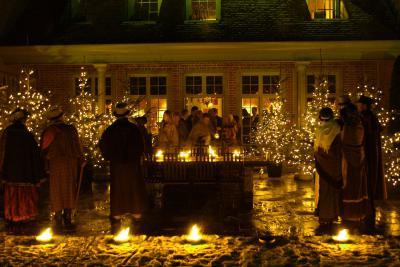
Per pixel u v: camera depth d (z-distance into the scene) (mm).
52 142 9008
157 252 7301
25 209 8984
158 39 17719
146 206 9023
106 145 8812
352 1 18531
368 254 7180
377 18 18031
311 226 8867
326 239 7941
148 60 17844
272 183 14133
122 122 8891
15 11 18656
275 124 16938
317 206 8750
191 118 14523
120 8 18766
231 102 18781
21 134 9008
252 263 6781
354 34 17469
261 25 17984
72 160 9117
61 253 7309
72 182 9102
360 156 8508
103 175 15117
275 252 7289
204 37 17641
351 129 8500
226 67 18781
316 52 17422
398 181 13727
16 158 8938
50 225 9109
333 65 18547
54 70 18953
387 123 16234
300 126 16656
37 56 17938
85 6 18984
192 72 18859
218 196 11062
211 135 13430
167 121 13219
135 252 7328
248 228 8727
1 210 10445
